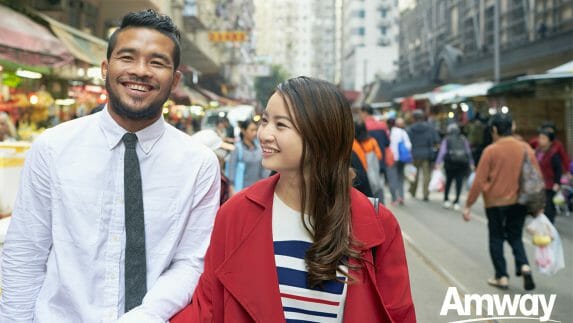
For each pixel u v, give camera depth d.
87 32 14.05
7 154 2.85
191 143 1.81
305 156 1.46
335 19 153.12
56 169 1.61
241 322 1.44
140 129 1.68
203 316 1.53
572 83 11.94
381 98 53.97
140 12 1.70
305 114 1.45
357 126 5.25
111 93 1.65
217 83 40.50
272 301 1.42
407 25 52.47
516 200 4.97
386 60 85.31
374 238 1.50
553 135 7.89
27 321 1.63
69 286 1.56
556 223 8.80
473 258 6.24
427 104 23.62
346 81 100.88
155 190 1.68
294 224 1.52
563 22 20.03
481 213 9.64
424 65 45.38
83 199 1.60
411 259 6.18
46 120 9.43
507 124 5.03
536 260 4.89
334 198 1.49
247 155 6.30
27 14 7.76
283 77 88.88
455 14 35.41
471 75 29.67
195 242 1.77
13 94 8.96
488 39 27.81
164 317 1.58
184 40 23.84
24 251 1.64
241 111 20.39
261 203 1.51
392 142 10.39
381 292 1.53
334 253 1.43
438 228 8.08
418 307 4.50
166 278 1.65
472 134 14.83
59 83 10.72
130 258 1.62
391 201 10.71
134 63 1.64
